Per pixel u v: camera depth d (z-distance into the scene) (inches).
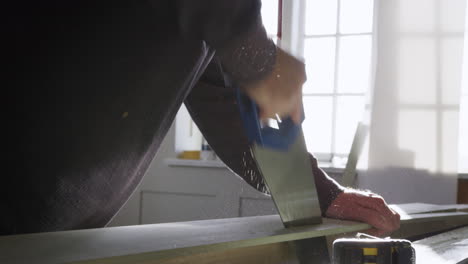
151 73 31.3
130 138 32.8
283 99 27.3
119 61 30.4
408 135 86.4
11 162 29.2
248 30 24.8
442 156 84.7
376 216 36.6
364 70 96.7
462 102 89.9
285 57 27.5
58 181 30.4
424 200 85.1
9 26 28.3
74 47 29.3
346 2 97.4
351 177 85.8
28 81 28.8
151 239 22.4
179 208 102.6
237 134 38.6
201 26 25.2
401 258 21.0
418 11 86.7
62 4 28.7
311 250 29.6
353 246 21.0
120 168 33.3
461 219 52.6
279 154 28.8
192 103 38.8
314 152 99.6
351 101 97.7
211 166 99.5
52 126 29.6
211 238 23.6
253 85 26.1
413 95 86.6
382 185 86.7
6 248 19.3
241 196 97.4
